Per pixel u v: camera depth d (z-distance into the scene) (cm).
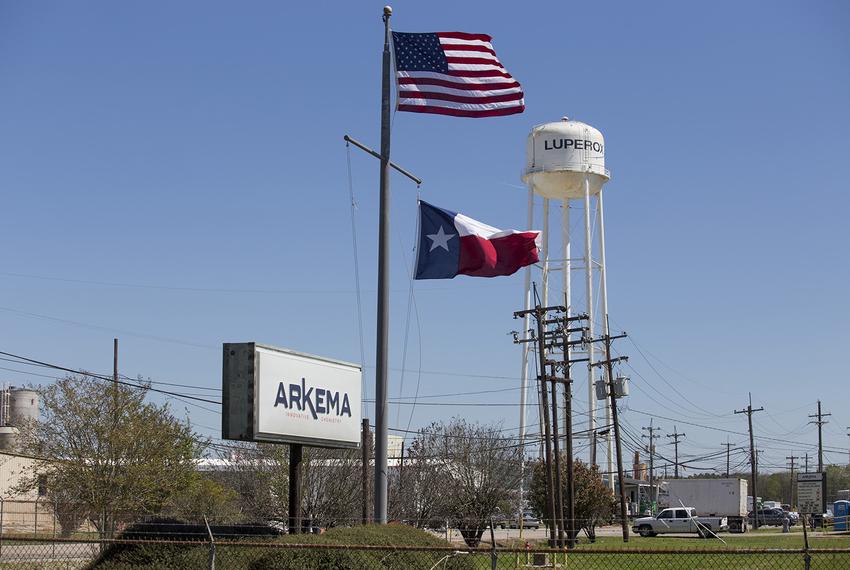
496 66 2042
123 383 3997
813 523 7688
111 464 3872
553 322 4241
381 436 1919
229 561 1597
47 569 2169
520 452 5019
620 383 5109
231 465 4491
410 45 2020
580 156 5688
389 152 1988
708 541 5266
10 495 4094
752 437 8981
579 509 5316
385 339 1939
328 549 1569
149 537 1802
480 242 2145
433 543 1792
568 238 5947
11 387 5941
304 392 2069
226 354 1934
